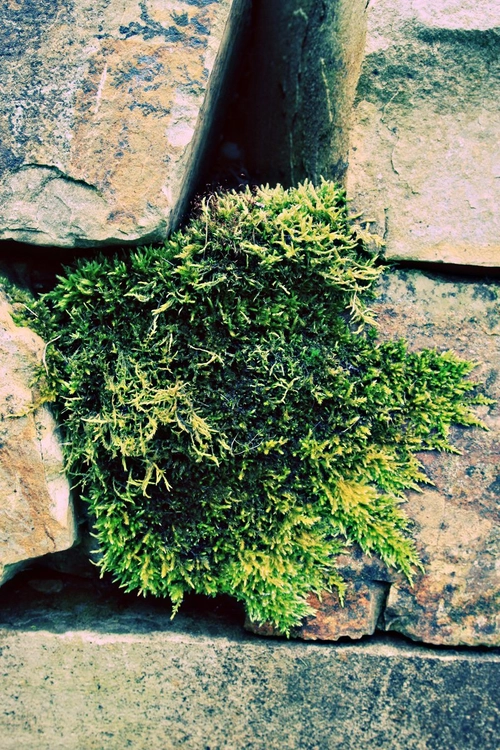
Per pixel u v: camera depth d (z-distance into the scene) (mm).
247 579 271
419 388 270
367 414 269
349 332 269
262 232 256
